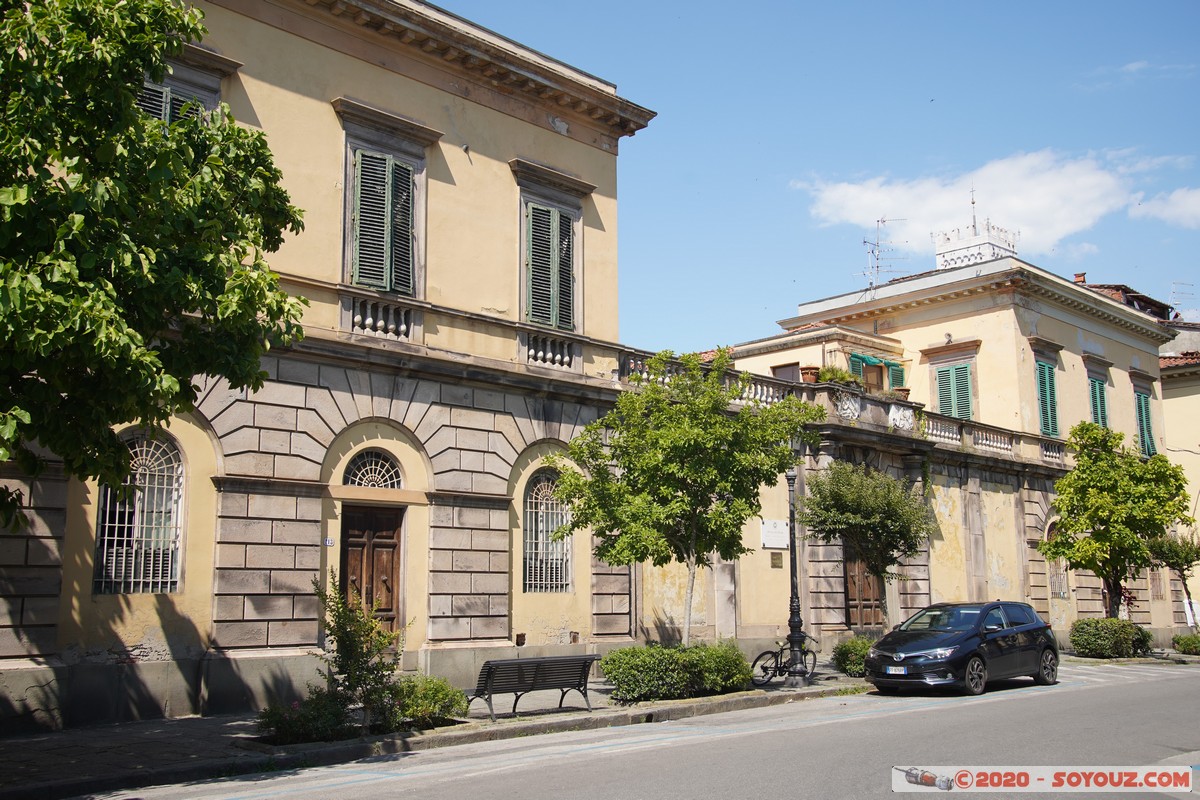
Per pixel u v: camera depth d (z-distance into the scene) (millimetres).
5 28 10047
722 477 18406
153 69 10852
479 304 20359
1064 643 34875
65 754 12094
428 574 18828
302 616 16938
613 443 18906
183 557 15812
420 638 18625
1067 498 32469
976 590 31812
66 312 9375
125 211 10344
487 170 20984
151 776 10922
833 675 22047
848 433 27312
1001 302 36281
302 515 17156
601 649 21250
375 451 18562
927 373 37906
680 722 15883
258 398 16891
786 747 12555
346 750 12492
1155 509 31281
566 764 11391
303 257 17844
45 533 14312
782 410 19406
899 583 29422
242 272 11312
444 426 19344
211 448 16344
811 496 25359
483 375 19797
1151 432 43312
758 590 25047
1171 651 37719
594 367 22250
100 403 10328
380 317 18688
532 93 21953
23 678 13852
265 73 17750
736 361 36625
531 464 20781
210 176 11461
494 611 19625
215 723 14633
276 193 12562
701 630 23531
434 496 18969
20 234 9844
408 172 19625
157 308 10797
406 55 19891
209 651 15812
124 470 10961
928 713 16422
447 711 14484
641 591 22438
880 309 39219
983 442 33656
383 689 13781
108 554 15156
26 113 9914
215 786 10695
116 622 15008
